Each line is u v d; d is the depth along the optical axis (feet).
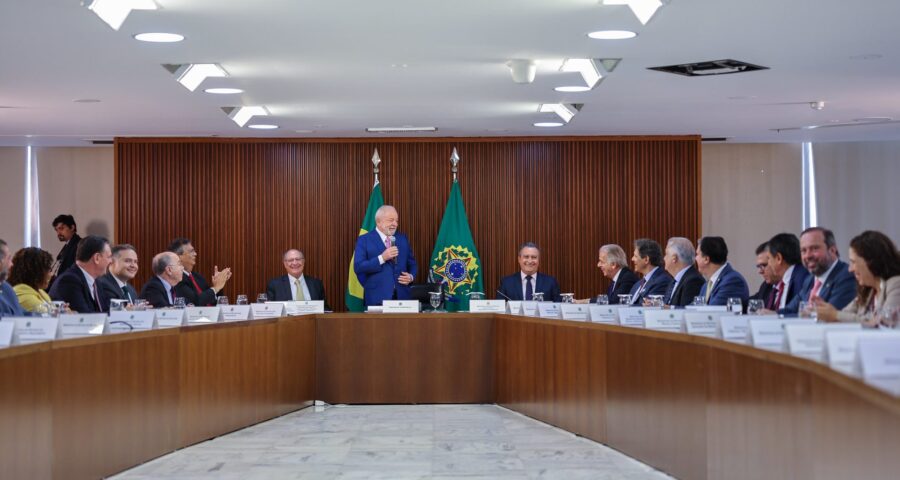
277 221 43.68
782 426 14.76
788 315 20.30
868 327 15.06
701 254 25.99
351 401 34.04
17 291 23.79
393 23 22.30
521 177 43.65
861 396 11.30
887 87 31.07
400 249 39.73
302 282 37.78
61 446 18.65
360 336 34.17
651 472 21.53
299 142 43.73
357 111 35.86
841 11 21.50
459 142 43.70
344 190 43.70
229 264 43.52
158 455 23.54
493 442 25.84
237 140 43.60
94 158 46.26
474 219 43.68
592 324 25.50
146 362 22.82
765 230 46.57
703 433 18.80
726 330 18.04
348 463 23.04
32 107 34.12
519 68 26.71
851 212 46.42
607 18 21.93
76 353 19.36
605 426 24.82
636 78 29.32
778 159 46.57
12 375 16.51
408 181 43.75
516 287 37.35
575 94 32.19
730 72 28.40
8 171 46.14
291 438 26.73
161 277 30.73
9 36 23.44
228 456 23.89
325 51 25.31
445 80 29.53
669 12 21.53
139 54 25.61
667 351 20.83
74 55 25.67
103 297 26.84
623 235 43.45
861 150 46.37
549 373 28.71
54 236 46.19
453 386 34.01
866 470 11.19
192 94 31.76
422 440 26.30
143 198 43.39
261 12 21.27
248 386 28.89
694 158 43.37
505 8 21.01
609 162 43.52
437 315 34.09
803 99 33.42
